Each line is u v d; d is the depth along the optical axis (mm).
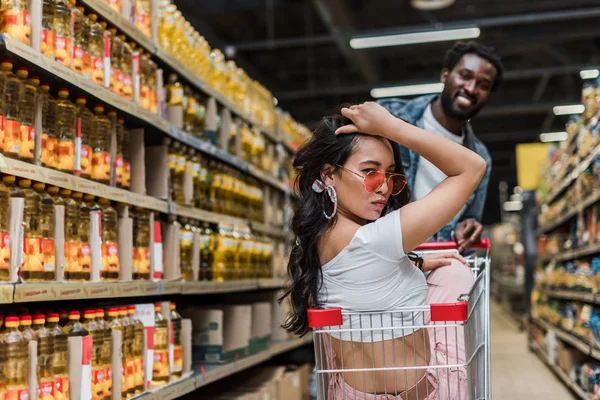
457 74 3367
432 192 2039
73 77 2824
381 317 2061
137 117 3453
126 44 3467
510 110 15977
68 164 2895
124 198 3258
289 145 7062
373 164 2092
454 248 2650
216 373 4066
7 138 2494
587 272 6105
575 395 6750
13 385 2318
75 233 2867
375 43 10773
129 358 3139
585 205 6145
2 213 2402
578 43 14961
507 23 10672
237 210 5246
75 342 2688
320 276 2148
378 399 2109
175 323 3740
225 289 4516
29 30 2617
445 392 2174
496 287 25875
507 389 7176
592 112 5785
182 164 4160
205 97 4789
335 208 2115
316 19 13430
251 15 12859
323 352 2203
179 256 3982
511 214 30578
